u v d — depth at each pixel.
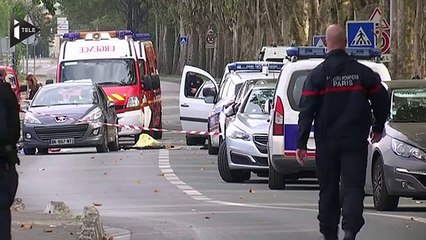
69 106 66.69
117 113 76.62
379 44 71.88
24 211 37.09
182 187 46.28
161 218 35.09
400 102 37.62
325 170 24.64
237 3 165.00
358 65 24.50
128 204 39.75
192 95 75.00
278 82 43.31
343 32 24.75
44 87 68.75
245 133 46.88
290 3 108.56
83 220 29.88
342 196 25.70
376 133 25.17
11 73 92.50
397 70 72.12
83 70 77.69
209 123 66.38
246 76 62.62
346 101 24.41
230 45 183.62
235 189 45.28
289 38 112.81
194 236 30.58
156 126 84.62
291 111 42.62
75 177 51.34
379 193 36.38
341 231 28.86
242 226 32.75
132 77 77.75
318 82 24.52
